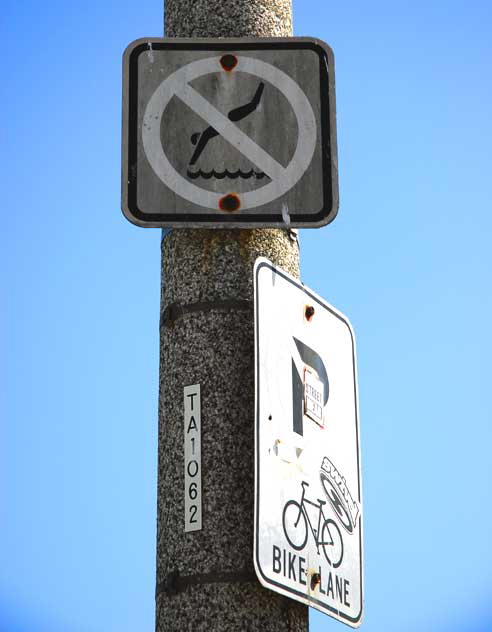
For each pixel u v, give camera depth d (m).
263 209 3.55
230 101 3.62
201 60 3.65
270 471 3.32
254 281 3.46
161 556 3.34
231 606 3.21
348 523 3.55
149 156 3.57
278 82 3.65
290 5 3.94
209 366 3.44
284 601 3.27
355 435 3.69
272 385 3.41
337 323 3.76
